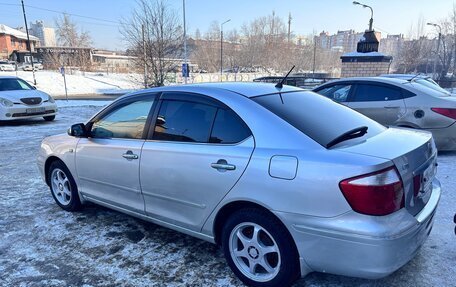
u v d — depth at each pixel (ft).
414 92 21.08
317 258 7.89
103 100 77.36
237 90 10.01
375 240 7.14
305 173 7.78
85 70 163.84
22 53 213.25
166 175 10.23
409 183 7.93
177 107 10.52
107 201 12.49
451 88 76.13
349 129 9.21
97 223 13.19
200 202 9.62
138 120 11.39
